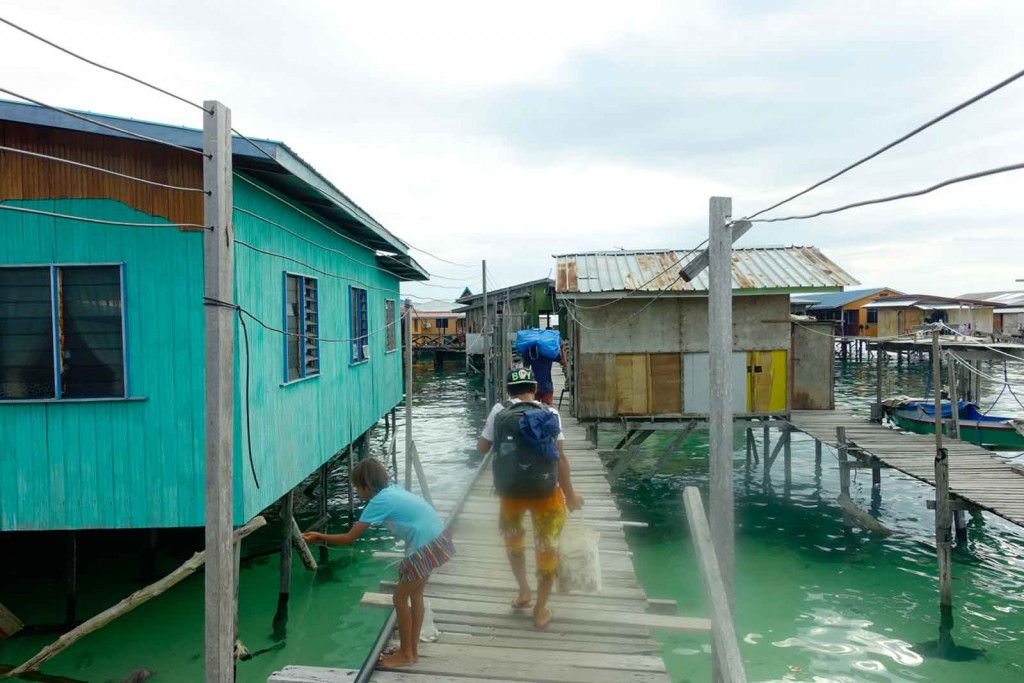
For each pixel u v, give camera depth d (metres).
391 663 4.62
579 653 4.80
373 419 15.59
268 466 8.59
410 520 4.54
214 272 4.60
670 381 15.49
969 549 12.30
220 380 4.62
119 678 7.69
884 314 47.22
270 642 8.84
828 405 16.70
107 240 7.54
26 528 7.68
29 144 7.49
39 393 7.64
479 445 5.23
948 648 8.68
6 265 7.52
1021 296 51.62
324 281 11.38
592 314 15.50
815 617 9.61
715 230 5.26
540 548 5.04
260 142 7.21
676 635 9.14
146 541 10.23
